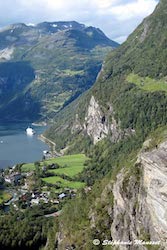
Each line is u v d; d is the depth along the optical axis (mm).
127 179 154625
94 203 191500
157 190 126062
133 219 142500
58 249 190625
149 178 131875
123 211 153000
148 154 136250
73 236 181500
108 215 169875
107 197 179875
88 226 181000
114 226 157375
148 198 131625
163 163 126000
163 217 122625
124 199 152375
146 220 133375
